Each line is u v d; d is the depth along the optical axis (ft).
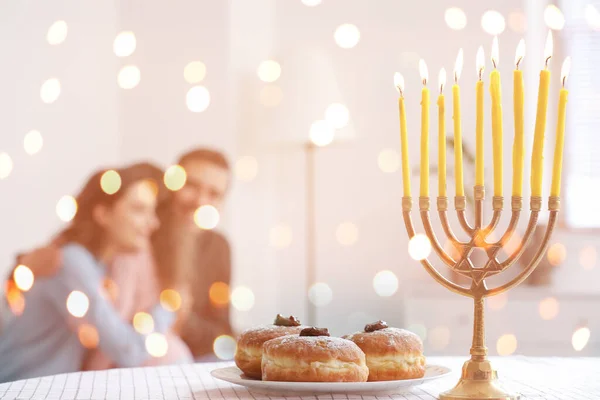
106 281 8.23
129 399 2.84
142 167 8.75
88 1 9.03
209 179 9.03
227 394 2.93
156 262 8.63
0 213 8.16
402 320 9.90
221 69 9.23
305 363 2.82
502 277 9.15
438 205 2.91
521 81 2.78
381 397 2.85
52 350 7.70
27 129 8.45
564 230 9.85
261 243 9.64
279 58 9.32
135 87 9.25
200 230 8.94
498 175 2.82
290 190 9.93
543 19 10.12
